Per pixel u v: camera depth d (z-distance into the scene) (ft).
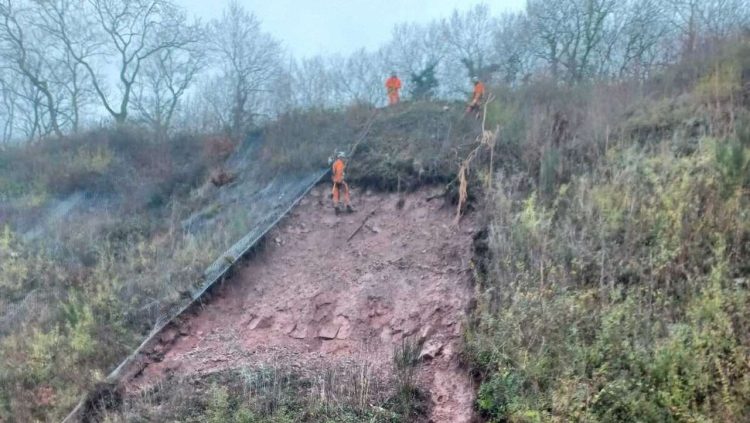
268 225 38.42
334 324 31.01
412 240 34.88
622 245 27.37
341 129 48.62
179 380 27.14
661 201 28.73
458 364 25.86
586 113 40.63
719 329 21.29
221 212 44.62
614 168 32.65
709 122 34.04
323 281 33.81
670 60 50.01
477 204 34.55
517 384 22.70
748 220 25.99
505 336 24.64
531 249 28.68
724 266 23.99
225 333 31.55
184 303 32.63
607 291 25.08
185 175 53.42
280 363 27.96
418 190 38.29
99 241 43.98
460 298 29.37
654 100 40.96
